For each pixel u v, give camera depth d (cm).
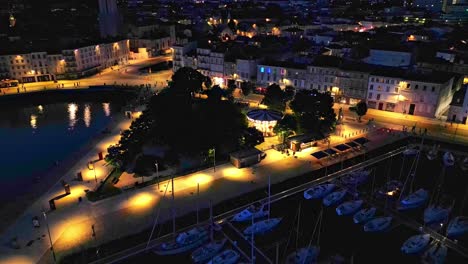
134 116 14675
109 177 10000
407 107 14175
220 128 10819
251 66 17062
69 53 19688
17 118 15850
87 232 7669
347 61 16362
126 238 7488
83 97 18488
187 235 7356
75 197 8950
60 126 14825
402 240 7550
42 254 7056
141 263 6888
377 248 7344
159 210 8406
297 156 10981
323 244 7425
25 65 19012
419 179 9725
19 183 10312
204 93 15400
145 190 9238
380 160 10700
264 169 10231
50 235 7581
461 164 10456
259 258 6994
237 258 6875
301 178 9744
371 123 13412
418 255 7169
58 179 9881
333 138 12150
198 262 6931
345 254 7181
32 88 18350
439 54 18350
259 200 8769
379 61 17175
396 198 8819
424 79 13725
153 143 11062
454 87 15450
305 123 11794
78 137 13650
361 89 14925
